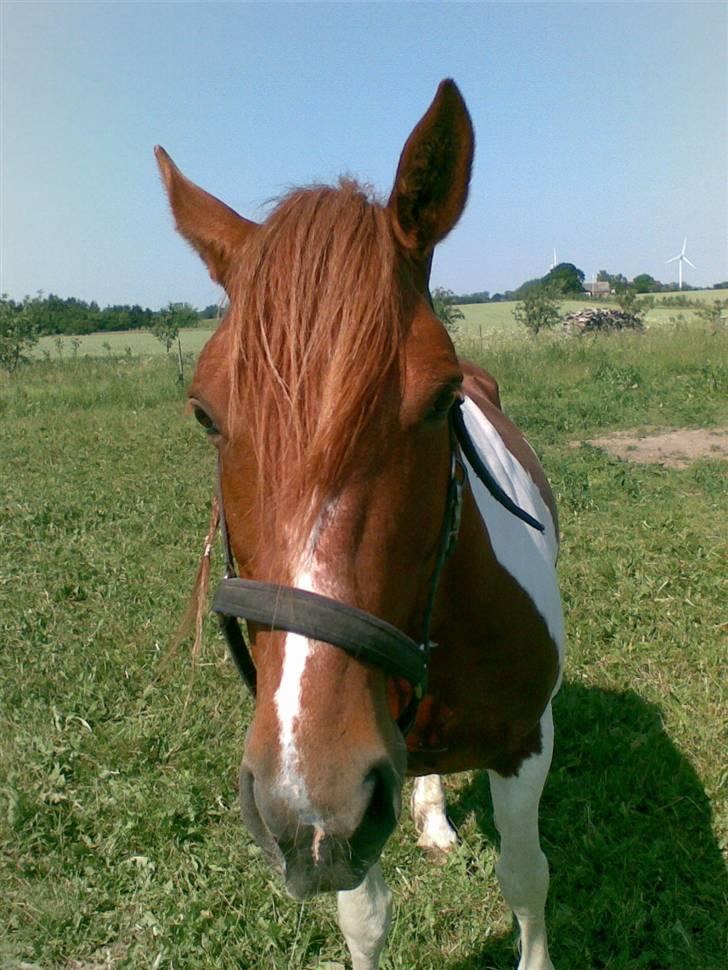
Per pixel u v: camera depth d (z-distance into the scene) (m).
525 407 10.47
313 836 1.26
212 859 2.86
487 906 2.67
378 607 1.38
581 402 10.57
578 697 3.71
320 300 1.33
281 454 1.32
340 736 1.28
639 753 3.30
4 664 4.13
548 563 2.31
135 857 2.85
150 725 3.54
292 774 1.26
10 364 19.59
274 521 1.34
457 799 3.24
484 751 2.05
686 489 6.92
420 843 2.97
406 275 1.50
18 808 3.02
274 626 1.33
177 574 5.25
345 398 1.29
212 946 2.53
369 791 1.29
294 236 1.40
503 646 1.94
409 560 1.46
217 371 1.47
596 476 7.10
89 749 3.43
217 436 1.51
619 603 4.59
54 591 5.02
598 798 3.09
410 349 1.40
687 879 2.75
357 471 1.33
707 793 3.09
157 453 8.97
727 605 4.55
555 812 3.07
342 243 1.38
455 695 1.93
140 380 15.29
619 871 2.75
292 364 1.31
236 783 3.24
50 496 7.12
